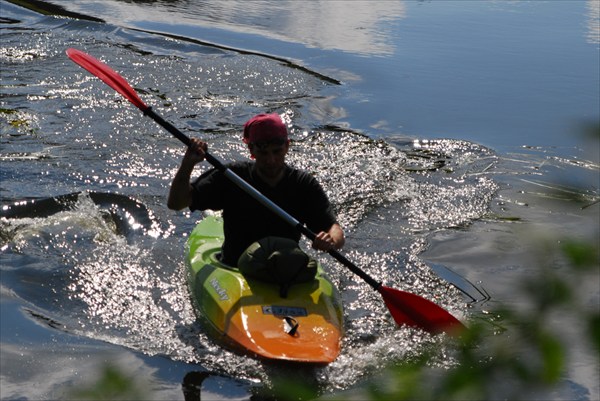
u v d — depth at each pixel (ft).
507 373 5.00
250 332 22.29
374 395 5.48
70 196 34.50
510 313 5.33
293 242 24.27
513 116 47.50
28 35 61.05
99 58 56.24
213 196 25.18
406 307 24.32
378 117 47.44
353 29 69.67
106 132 42.55
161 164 38.86
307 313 23.21
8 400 19.40
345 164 40.37
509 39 67.15
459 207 35.45
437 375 5.57
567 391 17.95
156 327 24.18
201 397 19.92
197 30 66.44
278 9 77.15
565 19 76.07
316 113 48.01
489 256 30.27
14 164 37.55
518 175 39.01
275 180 25.45
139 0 77.82
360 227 33.40
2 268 27.86
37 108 45.44
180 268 28.73
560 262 5.21
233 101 49.21
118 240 30.99
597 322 4.81
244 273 24.23
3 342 22.71
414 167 40.22
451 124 46.29
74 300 25.98
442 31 69.92
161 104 47.80
